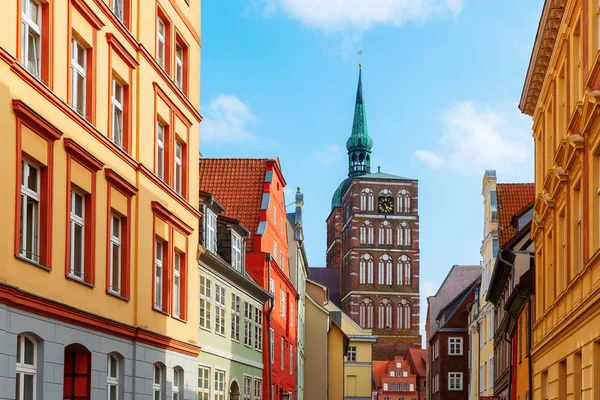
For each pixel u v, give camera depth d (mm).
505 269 43906
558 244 26156
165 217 27797
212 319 35781
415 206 168750
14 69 17531
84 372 21562
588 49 21000
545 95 29156
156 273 27703
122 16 25188
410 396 165000
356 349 101000
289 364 59375
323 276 183125
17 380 17875
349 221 170500
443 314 88875
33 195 18922
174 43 29656
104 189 22938
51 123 19219
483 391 62000
